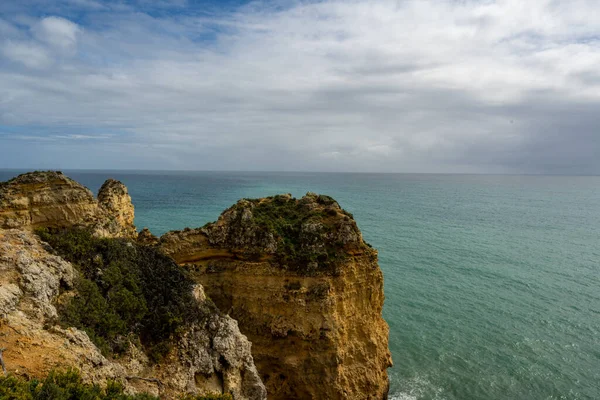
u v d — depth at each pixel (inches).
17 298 555.2
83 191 839.7
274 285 1008.9
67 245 746.8
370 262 1051.3
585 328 1529.3
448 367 1285.7
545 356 1339.8
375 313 1081.4
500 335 1475.1
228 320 776.9
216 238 1065.5
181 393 645.3
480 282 2030.0
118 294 710.5
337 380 964.0
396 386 1195.3
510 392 1172.5
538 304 1754.4
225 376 723.4
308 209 1145.4
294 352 986.1
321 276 996.6
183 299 764.6
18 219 748.6
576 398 1142.3
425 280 2048.5
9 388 407.8
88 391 461.4
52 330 549.6
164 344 692.7
